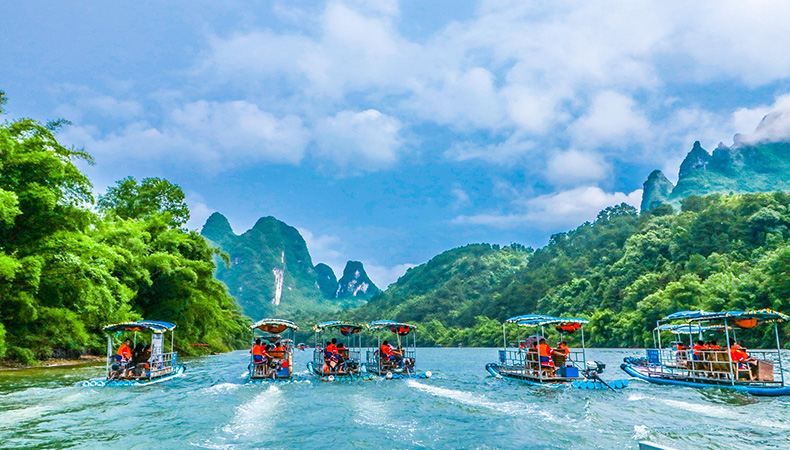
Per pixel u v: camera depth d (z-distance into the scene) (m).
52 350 33.09
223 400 17.02
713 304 66.44
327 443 10.78
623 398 17.59
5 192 22.31
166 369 24.83
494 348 114.62
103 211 45.12
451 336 144.75
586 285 122.94
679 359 23.19
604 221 181.38
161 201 51.19
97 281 29.14
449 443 10.84
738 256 92.50
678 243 108.38
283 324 24.55
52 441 10.76
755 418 13.59
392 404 16.34
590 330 87.50
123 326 22.17
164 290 42.97
